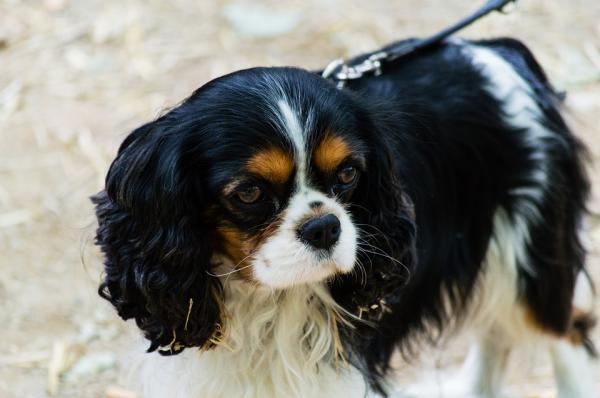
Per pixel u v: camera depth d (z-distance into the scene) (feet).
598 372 16.84
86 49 27.27
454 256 14.40
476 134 14.19
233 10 28.78
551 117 14.96
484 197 14.33
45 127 24.12
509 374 17.44
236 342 12.50
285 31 27.81
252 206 11.08
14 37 27.86
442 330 14.93
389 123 13.06
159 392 13.12
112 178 11.62
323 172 11.14
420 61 14.57
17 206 21.52
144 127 11.59
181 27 28.09
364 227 12.30
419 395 16.84
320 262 10.98
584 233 16.14
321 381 12.92
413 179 13.38
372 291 12.46
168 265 11.41
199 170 11.21
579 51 26.50
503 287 15.07
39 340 18.10
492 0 15.85
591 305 16.12
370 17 28.37
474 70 14.57
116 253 11.71
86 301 18.94
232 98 11.08
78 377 17.22
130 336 15.83
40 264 19.92
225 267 11.80
